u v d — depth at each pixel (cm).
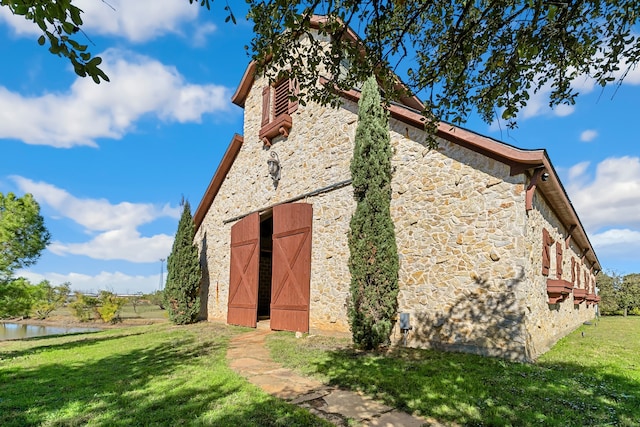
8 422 345
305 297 878
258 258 1080
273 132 1053
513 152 574
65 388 458
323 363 553
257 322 1104
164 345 778
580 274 1293
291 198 981
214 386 444
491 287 591
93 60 181
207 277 1348
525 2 272
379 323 662
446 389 420
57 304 2100
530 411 356
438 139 684
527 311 573
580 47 315
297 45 312
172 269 1259
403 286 700
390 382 447
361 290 697
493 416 344
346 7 284
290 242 941
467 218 631
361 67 330
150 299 2619
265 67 326
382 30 324
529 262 595
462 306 618
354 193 757
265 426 327
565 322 938
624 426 326
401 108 730
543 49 301
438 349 636
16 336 1562
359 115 761
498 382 445
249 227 1125
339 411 366
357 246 714
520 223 573
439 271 654
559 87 350
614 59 313
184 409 368
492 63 338
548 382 447
